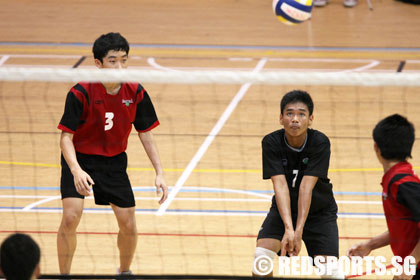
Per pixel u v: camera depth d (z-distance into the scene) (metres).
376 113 28.16
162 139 25.47
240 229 18.12
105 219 18.70
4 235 17.50
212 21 44.41
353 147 24.48
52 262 15.95
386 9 46.62
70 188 13.77
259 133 25.98
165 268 15.81
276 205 13.73
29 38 40.03
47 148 24.50
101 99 13.76
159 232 17.94
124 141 14.36
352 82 11.46
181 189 20.98
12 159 23.44
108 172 14.19
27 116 27.83
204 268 15.82
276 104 29.55
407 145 11.09
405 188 10.84
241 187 21.11
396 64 34.91
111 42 13.70
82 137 14.17
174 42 39.47
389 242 12.02
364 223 18.39
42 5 48.69
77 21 44.19
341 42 39.28
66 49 37.75
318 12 46.19
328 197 13.48
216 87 32.22
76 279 13.20
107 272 15.56
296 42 39.44
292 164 13.27
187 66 34.72
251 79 11.58
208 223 18.52
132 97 14.05
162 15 46.06
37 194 20.58
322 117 27.70
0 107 28.84
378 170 22.45
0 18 44.78
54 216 18.94
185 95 31.06
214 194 20.58
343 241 17.22
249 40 39.94
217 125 27.00
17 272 9.14
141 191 20.83
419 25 42.69
